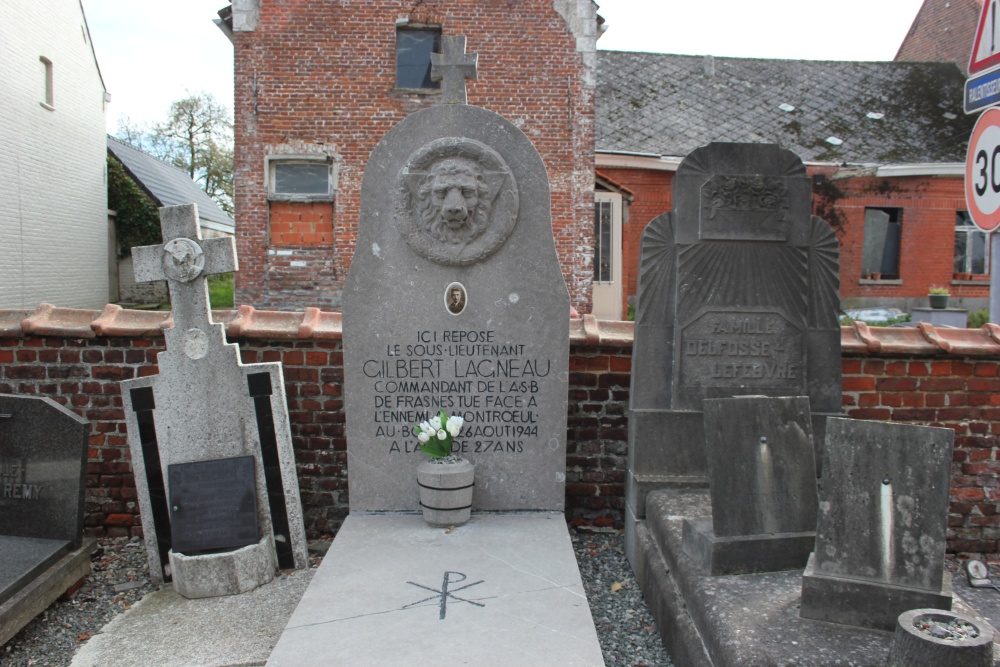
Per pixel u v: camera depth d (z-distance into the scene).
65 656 3.62
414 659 3.00
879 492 2.86
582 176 14.89
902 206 19.75
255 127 14.46
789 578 3.28
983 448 4.83
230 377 4.33
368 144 14.56
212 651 3.53
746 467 3.38
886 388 4.82
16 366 4.85
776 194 4.39
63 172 18.84
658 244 4.48
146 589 4.30
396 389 4.61
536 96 14.77
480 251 4.52
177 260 4.28
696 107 20.73
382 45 14.44
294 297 14.70
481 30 14.59
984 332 4.84
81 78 19.73
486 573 3.78
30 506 4.23
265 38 14.38
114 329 4.77
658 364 4.46
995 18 4.22
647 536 4.21
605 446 5.04
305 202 14.60
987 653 2.30
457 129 4.51
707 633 2.98
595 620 3.89
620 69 21.59
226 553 4.12
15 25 16.31
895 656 2.42
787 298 4.43
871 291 19.92
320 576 3.75
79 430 4.16
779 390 4.44
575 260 15.03
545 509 4.68
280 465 4.36
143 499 4.30
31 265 17.34
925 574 2.77
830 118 20.97
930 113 21.36
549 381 4.62
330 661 2.99
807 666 2.58
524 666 2.96
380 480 4.64
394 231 4.54
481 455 4.66
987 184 4.29
